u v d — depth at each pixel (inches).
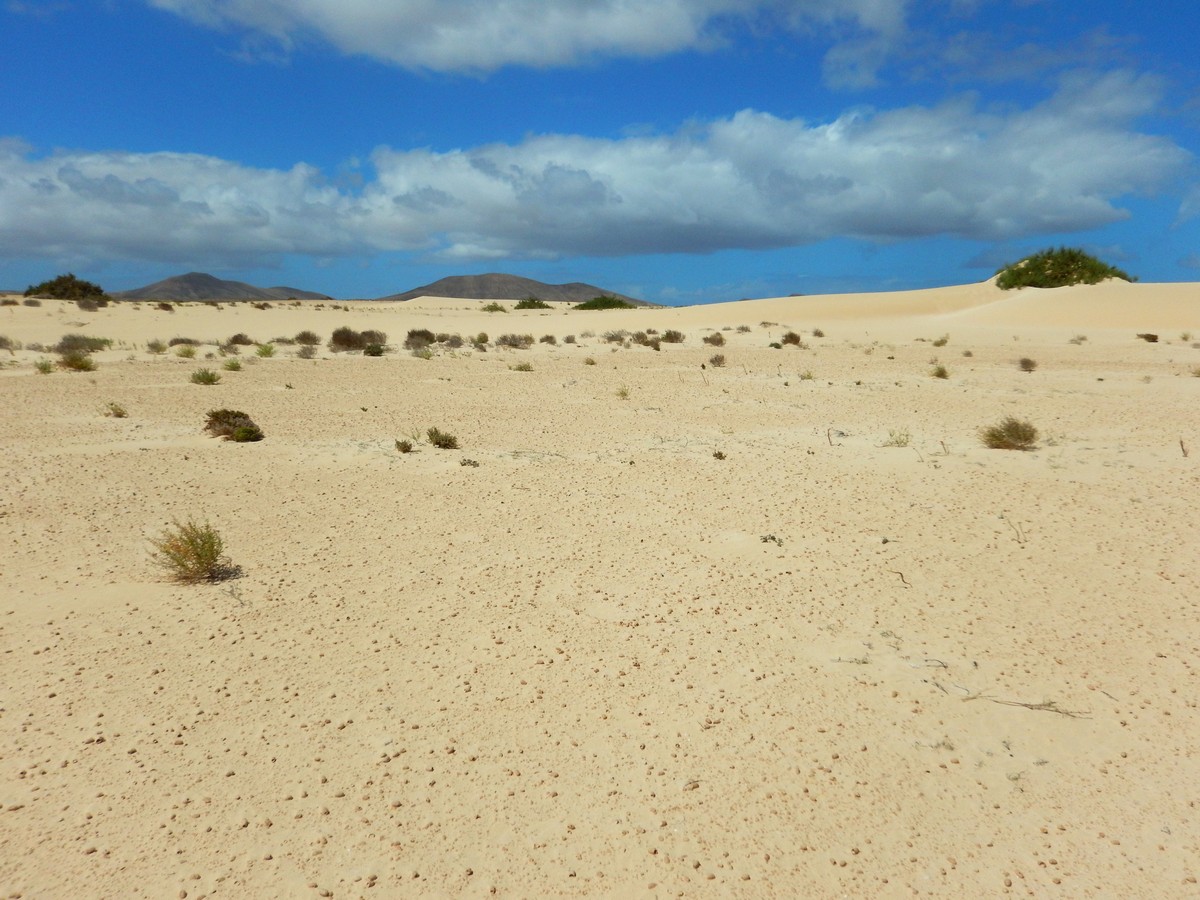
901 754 199.2
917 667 240.8
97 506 395.9
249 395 805.2
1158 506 387.5
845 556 332.2
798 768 192.9
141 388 840.3
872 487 436.8
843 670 239.5
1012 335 1593.3
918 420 653.9
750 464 501.7
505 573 317.4
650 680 234.1
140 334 1796.3
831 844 168.9
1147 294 1964.8
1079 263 2509.8
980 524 369.4
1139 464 468.1
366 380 955.3
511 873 159.6
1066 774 191.9
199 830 169.3
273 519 385.4
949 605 284.0
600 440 594.2
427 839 168.4
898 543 346.6
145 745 198.7
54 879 154.8
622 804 180.1
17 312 2128.4
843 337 1644.9
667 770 192.2
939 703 221.5
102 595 289.3
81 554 330.6
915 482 443.5
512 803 179.9
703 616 277.1
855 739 205.0
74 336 1494.8
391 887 155.3
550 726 210.2
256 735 204.1
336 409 729.6
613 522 384.2
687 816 176.4
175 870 157.9
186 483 444.5
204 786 183.5
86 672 233.6
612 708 219.0
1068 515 378.3
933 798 183.5
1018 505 396.5
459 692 226.7
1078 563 319.6
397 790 183.6
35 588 294.2
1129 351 1240.8
